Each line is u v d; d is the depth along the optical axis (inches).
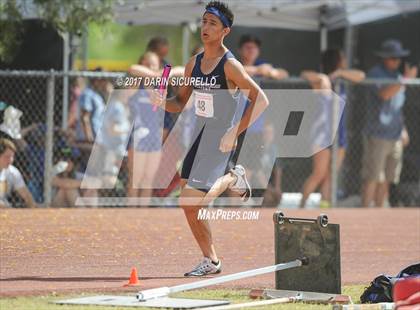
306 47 1879.9
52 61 1635.1
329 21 1871.3
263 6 1768.0
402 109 1724.9
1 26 1568.7
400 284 695.7
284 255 842.2
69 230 1226.0
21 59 1641.2
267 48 1859.0
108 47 2138.3
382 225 1423.5
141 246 1123.9
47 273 927.7
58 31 1572.3
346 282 925.8
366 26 1860.2
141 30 2132.1
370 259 1091.9
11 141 1480.1
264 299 823.1
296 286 832.9
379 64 1763.0
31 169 1530.5
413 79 1750.7
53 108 1514.5
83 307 745.0
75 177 1534.2
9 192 1486.2
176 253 1083.9
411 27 1872.5
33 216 1350.9
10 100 1603.1
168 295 816.3
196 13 1833.2
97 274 930.7
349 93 1761.8
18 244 1099.9
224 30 911.7
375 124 1689.2
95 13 1566.2
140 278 916.6
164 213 1455.5
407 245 1215.6
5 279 885.8
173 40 2078.0
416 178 1786.4
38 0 1553.9
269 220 1429.6
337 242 807.1
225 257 1069.1
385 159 1700.3
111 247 1107.3
